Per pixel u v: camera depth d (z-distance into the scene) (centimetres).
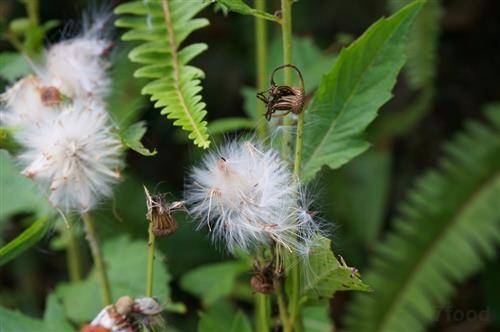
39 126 38
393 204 73
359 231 64
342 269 35
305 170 37
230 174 36
